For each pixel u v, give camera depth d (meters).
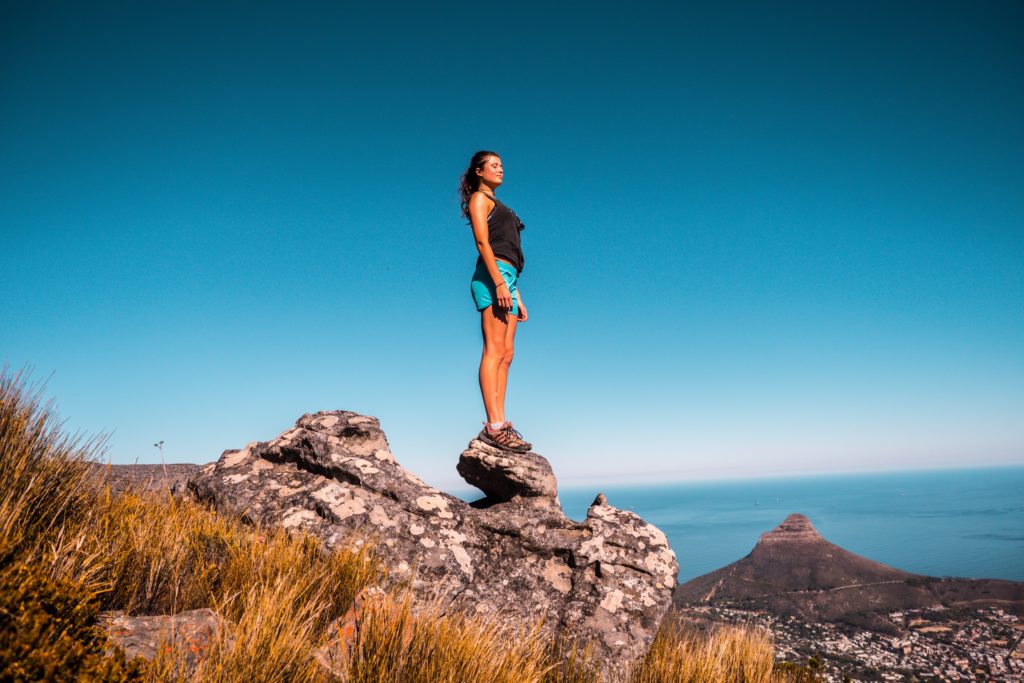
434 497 5.03
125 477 5.83
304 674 2.70
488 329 5.47
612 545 4.92
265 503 4.88
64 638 2.02
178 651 2.45
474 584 4.56
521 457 5.41
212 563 3.52
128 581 3.05
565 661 4.09
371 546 4.38
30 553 2.57
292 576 3.64
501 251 5.48
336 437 5.55
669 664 4.49
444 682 3.06
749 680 5.31
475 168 5.66
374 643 3.12
